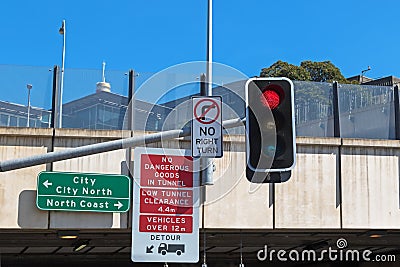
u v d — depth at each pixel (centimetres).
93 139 1463
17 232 1553
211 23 1548
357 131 1616
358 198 1596
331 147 1598
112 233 1719
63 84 1484
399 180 1616
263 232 1714
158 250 1348
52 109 1472
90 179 1427
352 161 1603
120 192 1437
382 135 1630
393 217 1606
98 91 1483
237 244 2139
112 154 1459
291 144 952
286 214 1559
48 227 1431
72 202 1416
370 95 1642
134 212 1356
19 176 1435
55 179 1416
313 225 1570
